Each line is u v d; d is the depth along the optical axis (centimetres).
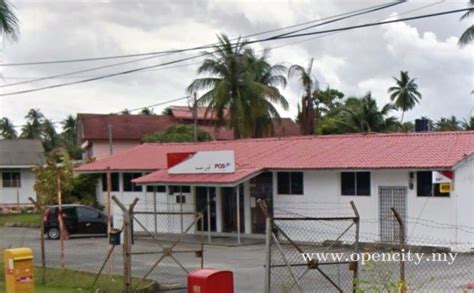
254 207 2984
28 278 1465
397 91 7656
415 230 2467
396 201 2533
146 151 3744
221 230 3133
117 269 2003
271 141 3303
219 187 3084
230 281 991
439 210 2409
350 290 1470
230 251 2502
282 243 2566
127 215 1431
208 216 2816
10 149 5009
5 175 4897
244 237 2947
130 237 1480
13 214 4738
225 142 3525
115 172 3619
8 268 1465
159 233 3177
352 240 2591
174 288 1570
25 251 1470
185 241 2819
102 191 3981
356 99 5844
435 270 1844
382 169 2494
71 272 1766
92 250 2634
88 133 6294
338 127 5406
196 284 981
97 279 1609
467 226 2392
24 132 9925
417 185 2470
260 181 2967
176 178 3030
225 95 4603
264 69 4919
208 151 2992
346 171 2620
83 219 3250
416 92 7644
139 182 3128
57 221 3197
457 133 2700
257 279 1759
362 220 2612
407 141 2739
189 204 3238
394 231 2533
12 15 2066
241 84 4656
